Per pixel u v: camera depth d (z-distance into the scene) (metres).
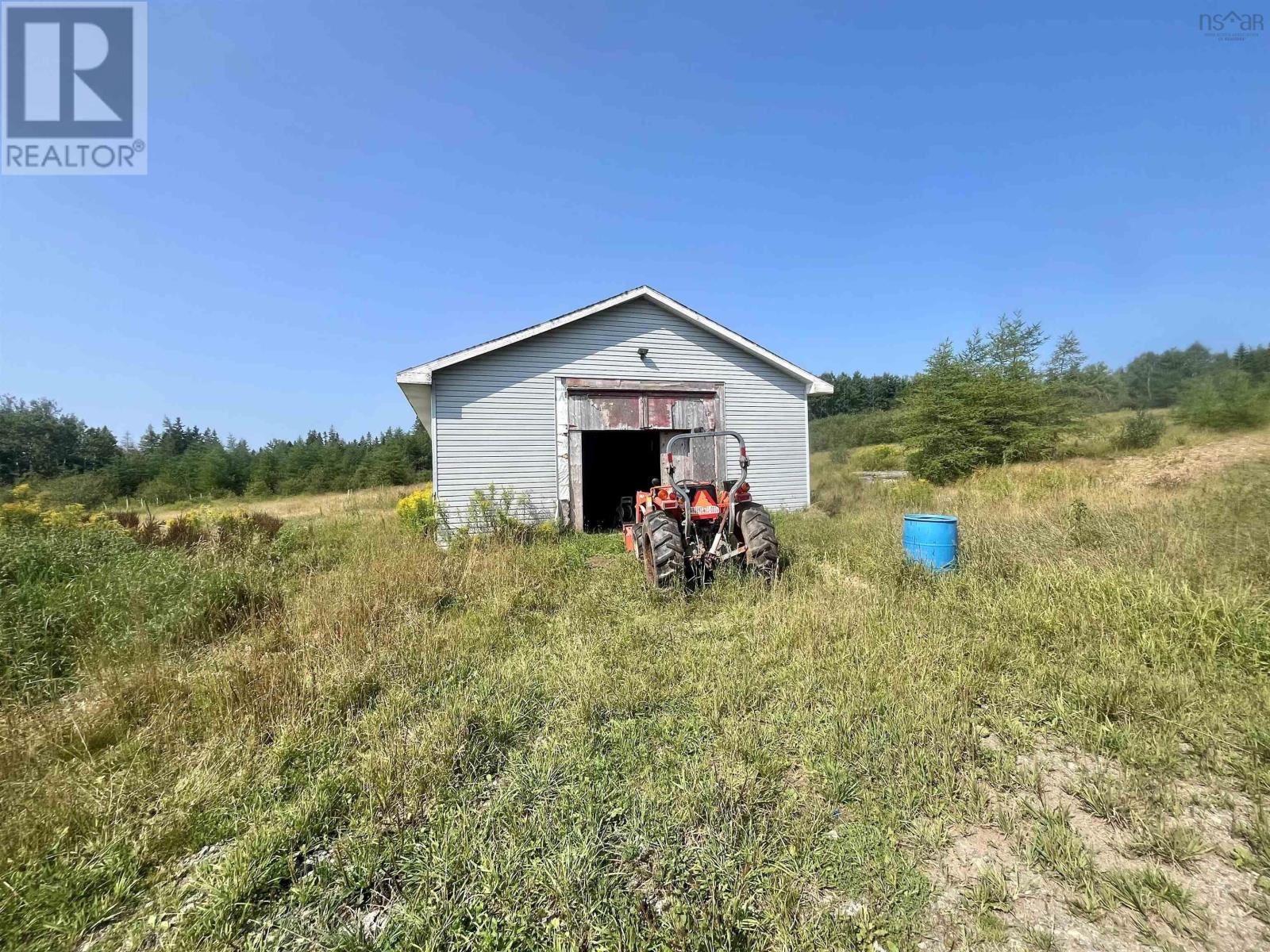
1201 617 3.03
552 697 2.94
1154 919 1.52
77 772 2.35
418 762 2.26
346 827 2.00
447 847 1.79
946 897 1.61
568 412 8.84
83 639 3.84
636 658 3.35
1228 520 5.18
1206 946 1.43
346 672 3.15
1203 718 2.38
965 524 6.57
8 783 2.24
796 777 2.20
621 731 2.53
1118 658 2.89
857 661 3.14
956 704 2.61
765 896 1.62
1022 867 1.72
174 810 2.06
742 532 4.96
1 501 12.67
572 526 8.82
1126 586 3.57
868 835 1.84
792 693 2.82
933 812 1.93
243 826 2.01
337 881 1.72
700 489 5.36
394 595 4.57
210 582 4.59
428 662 3.35
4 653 3.46
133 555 5.57
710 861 1.72
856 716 2.57
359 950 1.47
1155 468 10.85
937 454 15.46
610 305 8.91
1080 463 13.16
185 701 2.95
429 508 8.46
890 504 10.03
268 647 3.71
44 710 2.99
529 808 2.02
